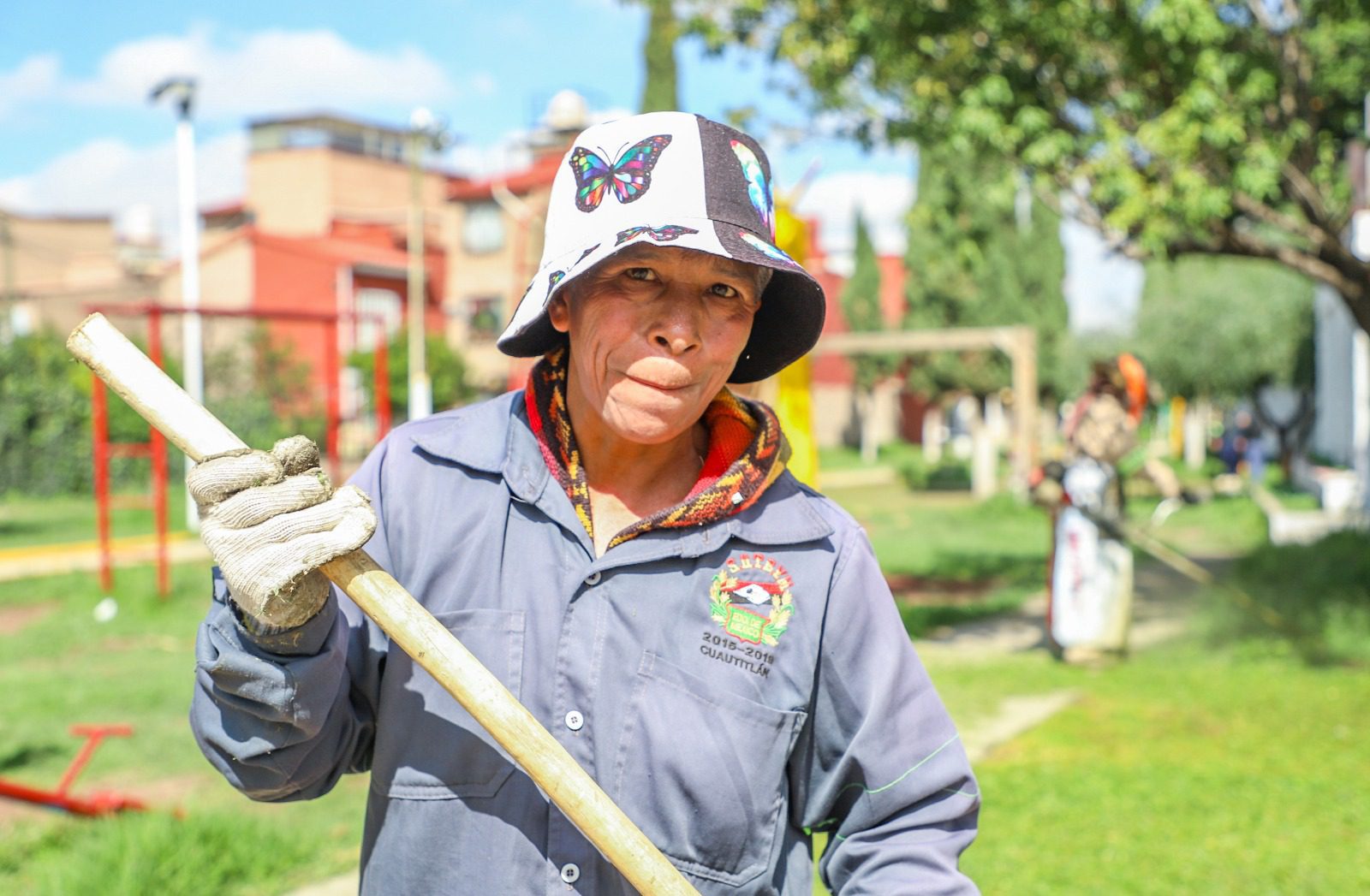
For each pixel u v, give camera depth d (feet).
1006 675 23.90
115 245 148.97
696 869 4.69
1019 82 27.07
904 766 5.06
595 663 4.77
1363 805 15.66
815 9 28.50
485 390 106.42
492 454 5.03
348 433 83.35
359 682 4.91
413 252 74.18
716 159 4.74
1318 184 30.45
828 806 5.19
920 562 44.19
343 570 4.34
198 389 53.26
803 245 20.70
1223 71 24.22
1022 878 13.39
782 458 5.12
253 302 100.68
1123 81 27.32
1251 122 25.75
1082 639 24.95
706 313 4.71
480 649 4.82
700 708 4.76
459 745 4.72
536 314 4.77
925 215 30.76
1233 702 21.39
